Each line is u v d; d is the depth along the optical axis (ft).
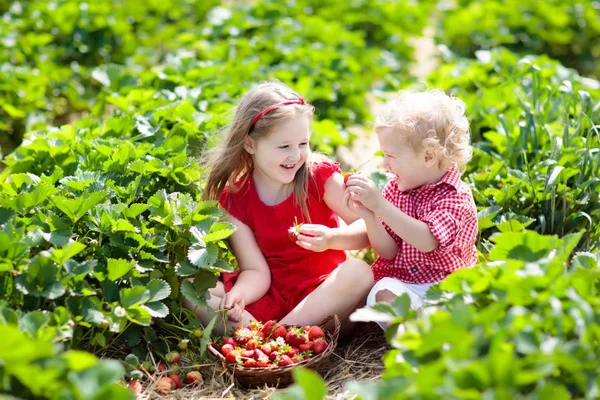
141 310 9.53
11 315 8.37
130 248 10.43
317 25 24.97
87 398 6.86
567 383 7.45
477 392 6.59
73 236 10.61
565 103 15.14
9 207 10.55
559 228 12.73
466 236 11.05
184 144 13.61
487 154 14.84
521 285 7.95
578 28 27.78
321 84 20.33
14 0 26.94
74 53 23.86
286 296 11.71
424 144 10.63
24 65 22.18
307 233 11.19
